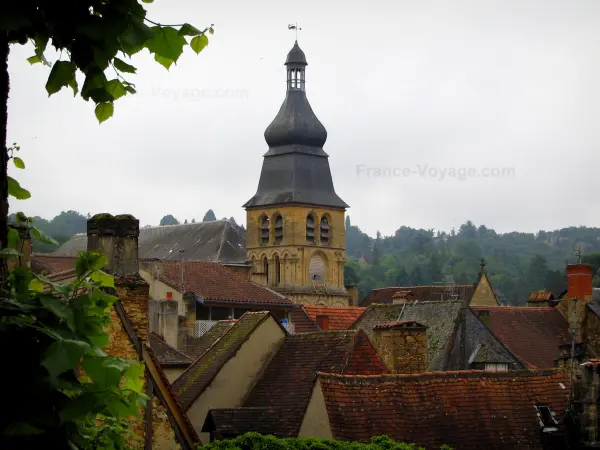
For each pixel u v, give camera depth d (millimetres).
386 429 42688
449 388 45594
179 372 64250
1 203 12680
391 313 77625
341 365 50406
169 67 13297
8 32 12602
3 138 12672
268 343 52906
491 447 44000
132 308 31734
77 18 12758
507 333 99375
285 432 44312
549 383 47500
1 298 12680
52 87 13242
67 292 13133
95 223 32281
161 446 31734
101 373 12531
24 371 12258
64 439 12383
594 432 44562
